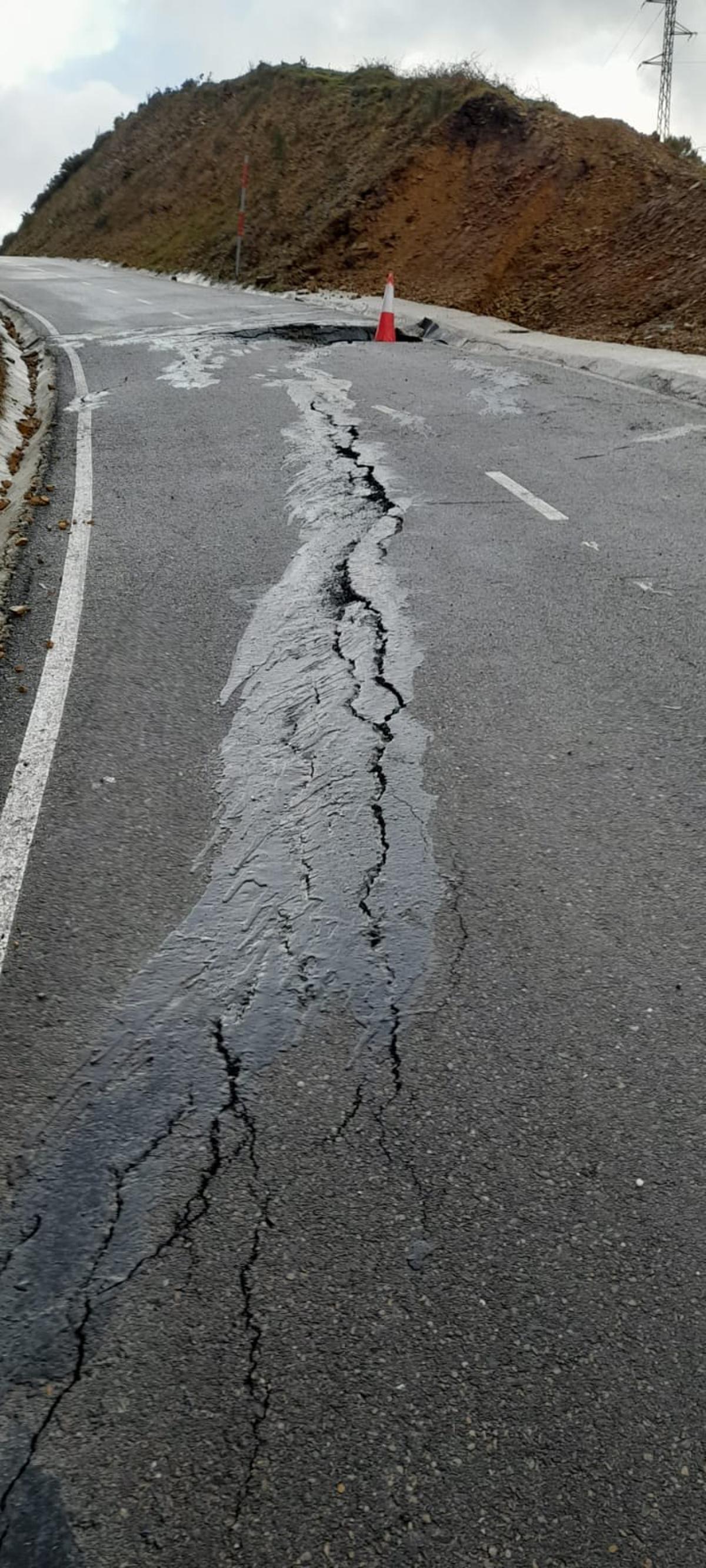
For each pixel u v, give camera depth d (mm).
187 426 10227
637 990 3059
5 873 3660
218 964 3229
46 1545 1889
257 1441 2031
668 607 5602
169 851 3762
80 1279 2338
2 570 6645
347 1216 2451
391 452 8898
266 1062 2873
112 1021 3025
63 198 42562
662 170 18094
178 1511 1933
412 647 5250
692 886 3465
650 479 7875
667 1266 2322
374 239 22188
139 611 5859
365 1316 2242
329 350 14125
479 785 4059
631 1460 1989
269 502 7746
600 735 4379
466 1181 2525
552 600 5762
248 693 4883
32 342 16562
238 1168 2576
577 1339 2189
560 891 3463
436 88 24562
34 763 4352
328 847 3746
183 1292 2303
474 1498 1939
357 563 6418
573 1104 2711
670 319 14117
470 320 16125
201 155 33906
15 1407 2102
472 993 3072
